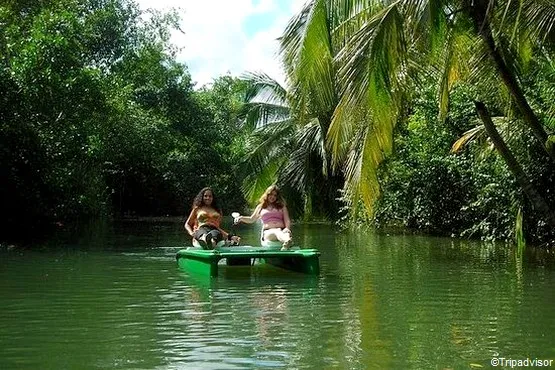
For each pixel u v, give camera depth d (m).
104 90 24.61
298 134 28.45
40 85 20.56
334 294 9.10
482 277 10.71
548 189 15.70
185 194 42.09
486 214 18.77
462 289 9.48
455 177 20.20
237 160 45.03
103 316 7.54
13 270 11.57
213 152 44.56
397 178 22.23
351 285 9.94
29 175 21.00
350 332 6.73
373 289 9.52
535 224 16.45
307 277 10.80
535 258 13.64
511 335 6.61
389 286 9.80
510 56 11.52
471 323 7.16
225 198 45.78
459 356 5.82
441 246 16.84
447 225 21.25
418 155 20.81
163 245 16.84
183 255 11.85
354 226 25.89
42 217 22.36
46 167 21.34
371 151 10.21
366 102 9.91
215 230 12.15
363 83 9.87
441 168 20.52
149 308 8.02
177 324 7.11
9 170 20.08
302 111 10.70
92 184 29.11
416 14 10.09
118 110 31.48
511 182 15.98
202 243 11.97
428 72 11.97
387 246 16.91
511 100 12.58
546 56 13.28
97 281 10.28
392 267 12.15
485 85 12.73
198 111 44.09
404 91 11.03
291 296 8.92
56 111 21.67
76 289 9.47
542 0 10.35
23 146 20.47
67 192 24.14
